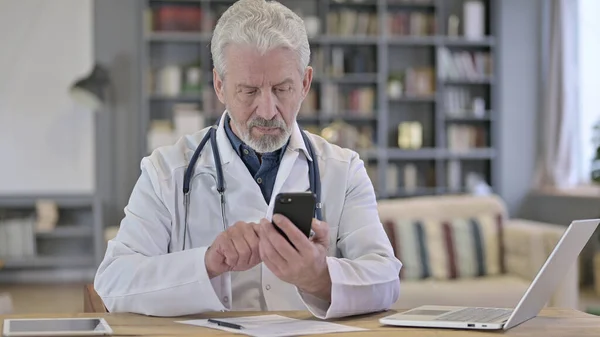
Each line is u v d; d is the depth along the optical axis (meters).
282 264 1.65
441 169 7.97
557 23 7.54
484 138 8.08
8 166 7.24
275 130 1.82
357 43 7.80
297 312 1.83
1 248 7.09
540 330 1.60
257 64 1.77
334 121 7.86
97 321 1.65
